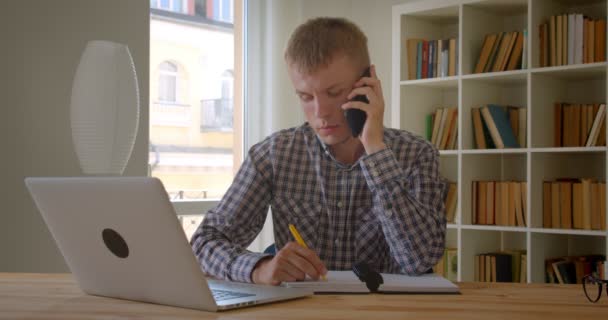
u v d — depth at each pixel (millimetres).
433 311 1061
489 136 3637
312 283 1273
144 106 3408
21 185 2994
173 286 1090
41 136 3051
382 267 1795
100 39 3244
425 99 4000
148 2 3432
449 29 4098
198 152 4047
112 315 1044
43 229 3076
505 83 3824
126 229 1103
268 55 4230
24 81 2990
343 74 1618
